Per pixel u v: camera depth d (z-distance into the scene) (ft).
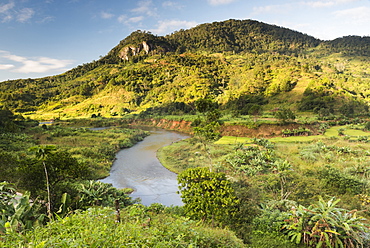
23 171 50.31
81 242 12.23
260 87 415.44
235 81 485.15
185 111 359.46
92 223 16.72
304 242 39.65
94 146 150.92
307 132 193.16
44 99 572.92
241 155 116.67
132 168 117.29
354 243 37.22
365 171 93.61
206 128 88.94
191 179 47.93
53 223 16.16
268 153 116.06
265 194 70.23
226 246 26.66
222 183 45.32
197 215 44.62
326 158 119.75
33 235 14.21
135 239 14.98
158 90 483.51
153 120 335.47
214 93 441.27
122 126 308.81
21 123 272.92
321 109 279.28
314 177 87.25
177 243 17.48
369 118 266.16
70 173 54.29
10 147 131.03
